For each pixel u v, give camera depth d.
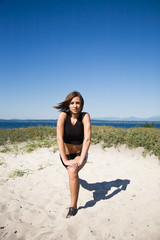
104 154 6.61
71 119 3.08
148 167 5.40
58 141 3.00
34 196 3.69
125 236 2.34
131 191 3.84
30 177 4.77
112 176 4.80
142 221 2.61
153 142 6.52
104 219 2.74
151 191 3.75
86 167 5.50
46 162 5.92
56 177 4.71
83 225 2.59
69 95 3.00
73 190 2.80
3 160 6.21
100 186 4.18
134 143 6.71
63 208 3.17
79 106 3.01
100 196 3.67
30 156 6.59
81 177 4.77
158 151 5.99
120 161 6.00
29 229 2.54
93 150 6.96
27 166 5.63
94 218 2.77
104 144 7.18
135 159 6.07
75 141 3.17
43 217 2.84
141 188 3.96
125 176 4.77
